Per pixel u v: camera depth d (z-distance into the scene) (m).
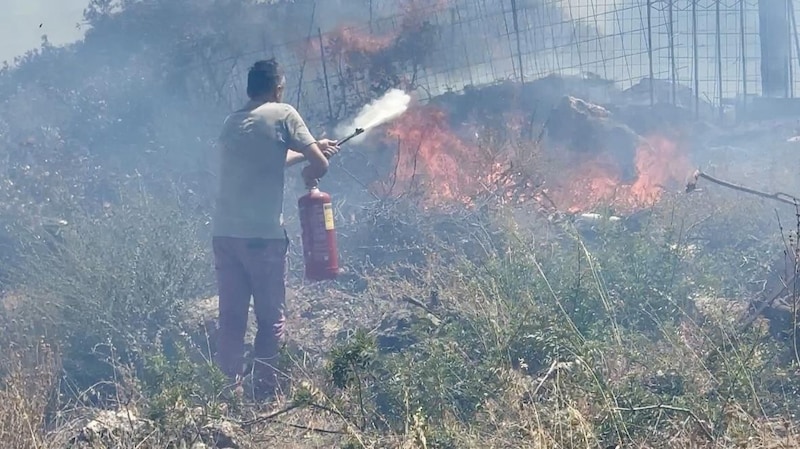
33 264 6.48
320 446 4.49
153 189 9.28
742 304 5.78
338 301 6.68
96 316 5.79
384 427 4.43
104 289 5.92
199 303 6.42
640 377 4.53
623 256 5.71
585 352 4.39
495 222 7.02
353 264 7.26
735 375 4.25
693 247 6.69
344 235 7.55
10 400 4.27
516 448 3.91
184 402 4.35
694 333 5.07
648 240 6.15
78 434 4.48
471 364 4.63
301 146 5.72
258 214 5.67
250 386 5.61
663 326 5.11
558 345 4.55
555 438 3.73
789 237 5.45
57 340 5.57
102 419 4.52
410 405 4.32
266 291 5.71
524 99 12.60
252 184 5.68
